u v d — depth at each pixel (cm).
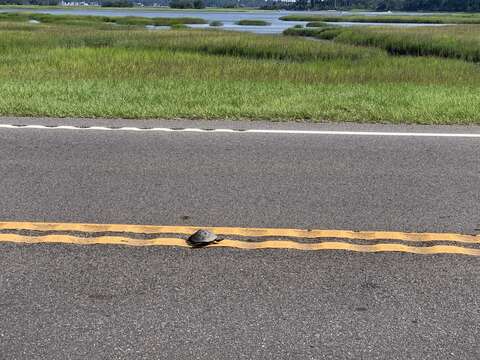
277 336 258
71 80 1152
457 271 327
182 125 733
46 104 841
